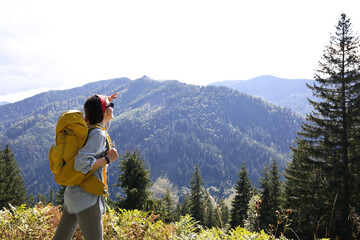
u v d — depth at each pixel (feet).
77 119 6.63
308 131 59.98
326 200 53.16
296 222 53.93
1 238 9.93
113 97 8.00
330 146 55.42
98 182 6.77
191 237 10.55
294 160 67.77
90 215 6.76
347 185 52.34
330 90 60.18
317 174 56.39
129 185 63.67
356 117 55.21
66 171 6.46
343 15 61.82
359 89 57.21
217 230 10.92
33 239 10.34
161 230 12.14
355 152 53.98
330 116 57.62
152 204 63.05
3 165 120.98
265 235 9.38
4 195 108.58
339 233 48.08
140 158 65.41
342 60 59.57
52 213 12.82
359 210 47.98
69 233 7.48
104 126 7.43
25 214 11.34
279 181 98.78
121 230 11.18
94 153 6.57
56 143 6.69
